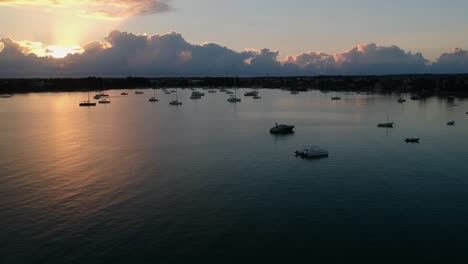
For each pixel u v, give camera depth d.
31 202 68.75
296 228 59.19
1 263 49.97
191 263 50.16
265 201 69.44
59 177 83.31
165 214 63.84
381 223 60.78
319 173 86.25
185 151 109.62
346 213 64.38
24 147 115.38
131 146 117.12
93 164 94.50
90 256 51.56
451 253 52.34
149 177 83.38
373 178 82.50
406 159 98.88
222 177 83.38
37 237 56.31
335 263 50.19
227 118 190.62
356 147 114.19
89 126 161.88
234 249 53.31
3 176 84.00
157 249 53.22
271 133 141.50
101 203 68.31
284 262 50.38
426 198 70.88
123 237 56.28
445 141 123.88
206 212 64.69
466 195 72.31
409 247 53.81
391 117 188.00
